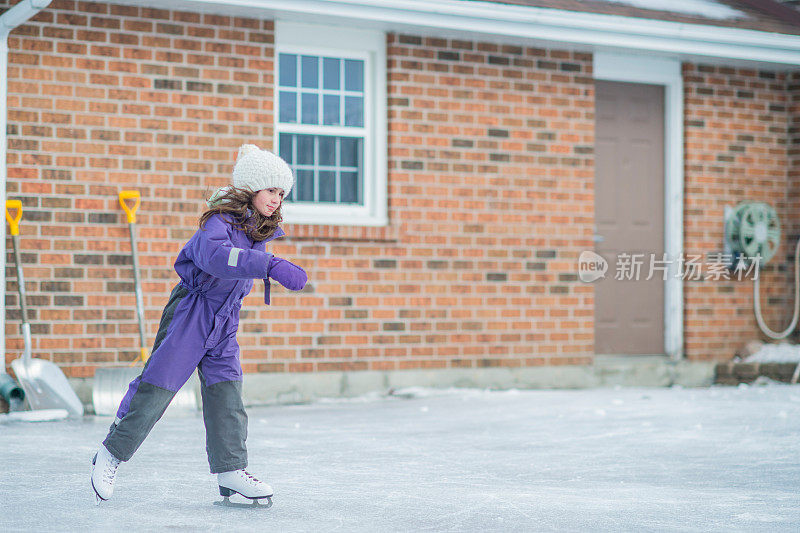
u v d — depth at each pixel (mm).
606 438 13227
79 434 13453
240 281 8516
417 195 18562
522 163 19391
